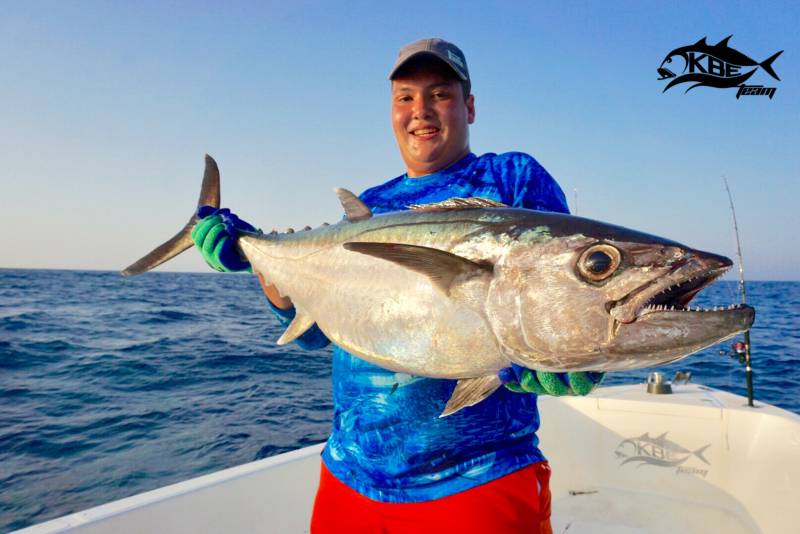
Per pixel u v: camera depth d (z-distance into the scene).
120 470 6.18
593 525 4.03
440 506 2.11
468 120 2.89
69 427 7.69
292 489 3.57
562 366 1.84
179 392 9.87
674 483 4.36
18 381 10.55
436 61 2.63
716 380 10.69
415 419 2.20
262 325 21.50
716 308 1.66
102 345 14.70
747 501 4.04
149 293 44.16
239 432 7.52
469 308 1.96
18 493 5.58
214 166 3.36
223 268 2.96
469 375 2.03
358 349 2.25
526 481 2.11
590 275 1.79
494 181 2.43
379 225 2.33
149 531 2.93
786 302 40.62
